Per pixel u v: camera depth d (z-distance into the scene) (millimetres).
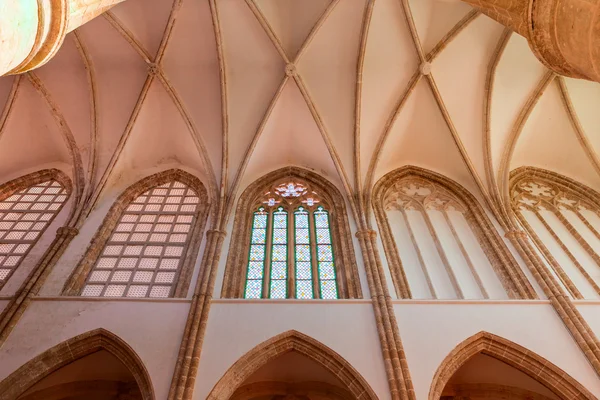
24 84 16312
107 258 14055
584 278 13586
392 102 17328
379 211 15805
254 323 11383
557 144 17641
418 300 12023
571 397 10195
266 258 14336
